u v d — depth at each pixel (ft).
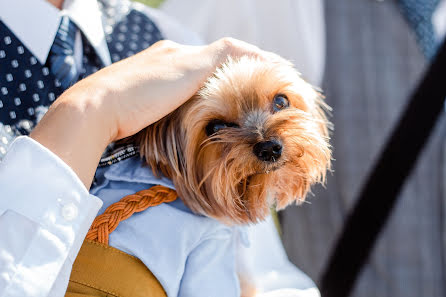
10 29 4.50
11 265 3.16
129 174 4.85
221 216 5.23
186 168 5.15
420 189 9.23
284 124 5.13
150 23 5.70
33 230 3.25
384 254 9.37
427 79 9.08
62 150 3.43
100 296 4.17
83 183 3.48
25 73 4.48
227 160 5.04
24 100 4.43
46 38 4.62
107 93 3.75
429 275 9.35
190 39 6.15
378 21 9.17
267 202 5.61
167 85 3.95
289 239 9.82
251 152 4.98
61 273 3.41
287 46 8.84
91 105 3.64
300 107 5.60
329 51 9.17
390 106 9.16
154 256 4.43
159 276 4.40
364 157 9.23
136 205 4.60
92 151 3.55
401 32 9.30
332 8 9.10
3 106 4.31
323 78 9.27
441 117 9.28
